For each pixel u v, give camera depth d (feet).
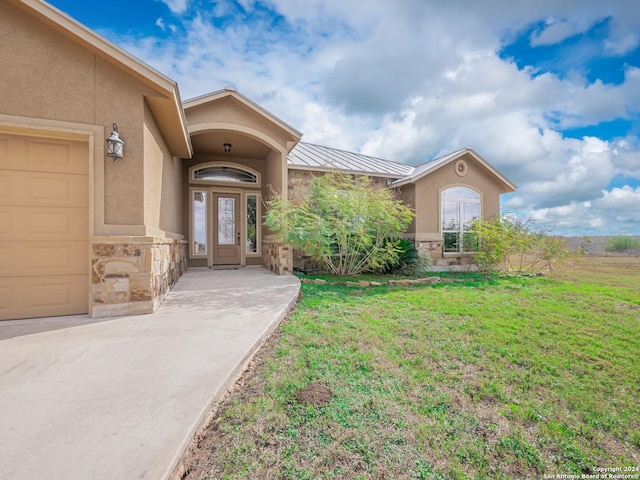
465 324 15.99
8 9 14.37
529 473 6.48
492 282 30.78
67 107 15.17
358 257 33.55
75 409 7.23
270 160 36.86
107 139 15.29
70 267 15.80
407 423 7.80
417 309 18.92
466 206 42.50
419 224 39.52
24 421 6.75
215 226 39.32
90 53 15.61
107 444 6.07
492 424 7.95
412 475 6.22
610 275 36.27
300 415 7.89
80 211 16.01
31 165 15.31
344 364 10.92
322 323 15.60
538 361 11.69
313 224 29.30
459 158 41.88
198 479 5.84
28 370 9.27
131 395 7.89
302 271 35.76
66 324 14.02
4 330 13.12
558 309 19.30
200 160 38.47
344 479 6.00
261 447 6.75
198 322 14.33
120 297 15.53
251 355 11.21
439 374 10.47
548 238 36.01
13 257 14.96
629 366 11.39
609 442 7.48
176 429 6.59
